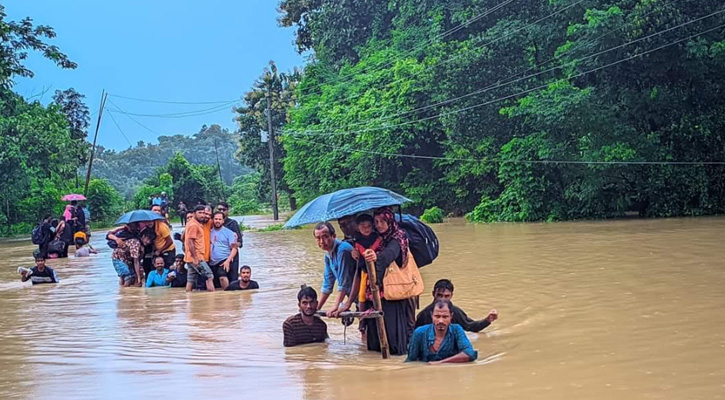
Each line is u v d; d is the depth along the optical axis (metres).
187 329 8.78
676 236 17.05
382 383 5.74
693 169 25.77
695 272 11.02
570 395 5.12
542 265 13.03
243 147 59.59
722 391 5.08
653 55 24.81
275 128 56.81
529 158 27.69
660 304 8.60
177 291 12.65
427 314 7.21
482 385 5.51
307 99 48.28
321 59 51.12
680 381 5.38
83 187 52.53
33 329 9.14
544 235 19.86
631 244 15.76
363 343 7.73
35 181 42.84
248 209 69.75
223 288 12.52
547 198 27.84
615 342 6.83
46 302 11.84
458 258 15.03
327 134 40.56
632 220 24.70
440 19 37.03
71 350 7.67
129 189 105.25
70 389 5.96
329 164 40.47
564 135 26.30
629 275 11.09
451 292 7.19
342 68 47.22
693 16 24.73
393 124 35.59
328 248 7.88
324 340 7.85
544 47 29.52
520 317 8.41
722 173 25.61
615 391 5.18
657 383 5.35
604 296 9.40
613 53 25.08
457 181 34.47
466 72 30.09
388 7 44.38
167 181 63.50
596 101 25.45
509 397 5.13
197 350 7.48
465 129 30.58
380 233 7.14
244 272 12.34
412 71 35.25
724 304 8.40
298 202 46.88
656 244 15.41
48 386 6.09
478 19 32.34
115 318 9.87
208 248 12.53
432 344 6.63
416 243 7.40
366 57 44.81
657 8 24.05
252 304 10.68
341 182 40.41
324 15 49.94
